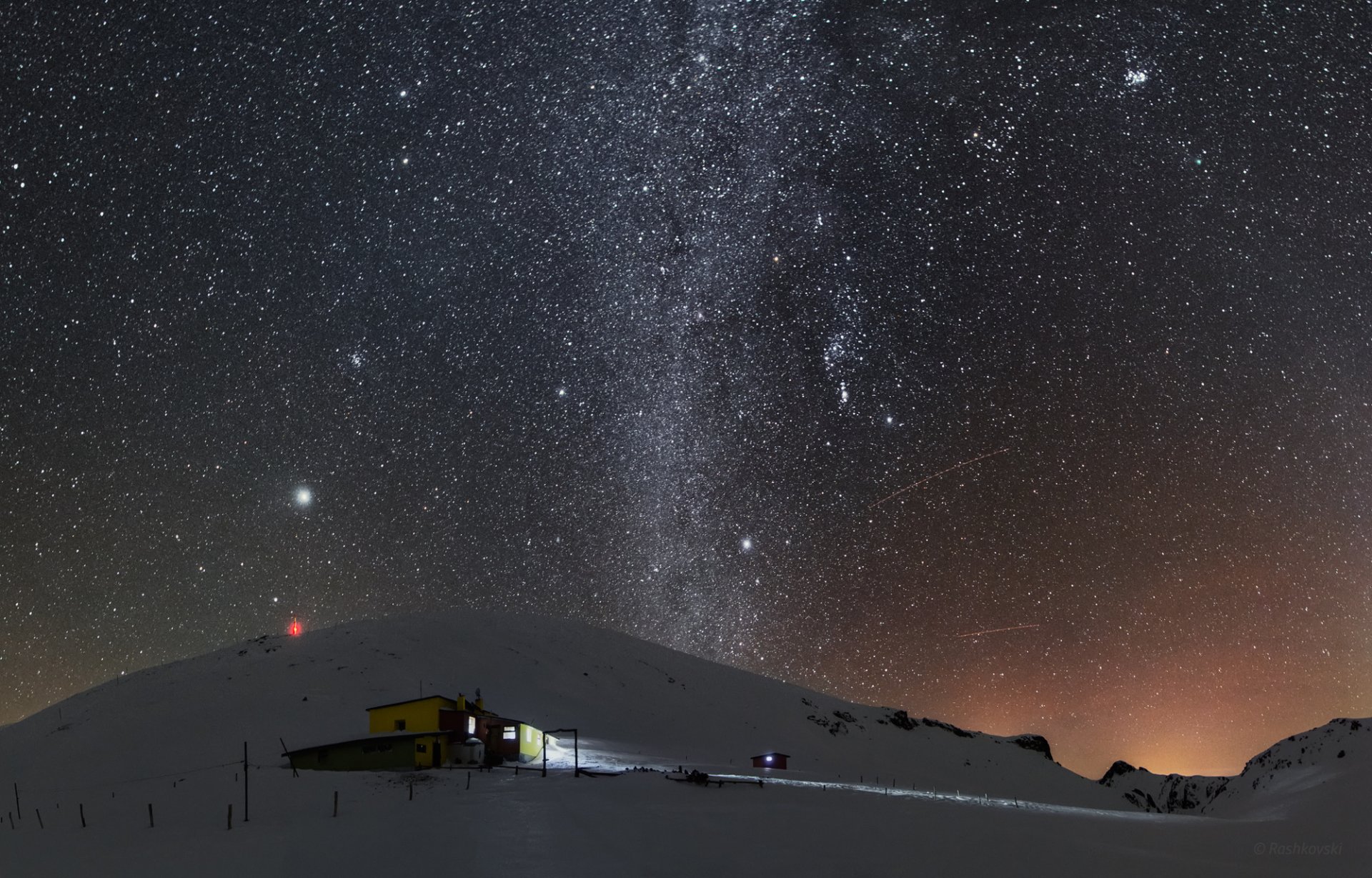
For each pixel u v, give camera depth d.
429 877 32.72
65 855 36.88
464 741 52.12
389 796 43.47
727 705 106.69
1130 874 39.91
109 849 37.28
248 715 71.50
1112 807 106.00
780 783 53.16
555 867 33.62
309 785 45.88
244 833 38.47
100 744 67.12
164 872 33.97
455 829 37.53
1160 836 50.38
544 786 45.44
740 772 63.62
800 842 38.69
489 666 95.81
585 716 88.00
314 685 80.88
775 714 108.56
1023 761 118.88
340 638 99.62
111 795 47.28
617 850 35.72
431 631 106.06
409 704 55.53
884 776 91.31
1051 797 103.38
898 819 44.53
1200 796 112.12
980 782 103.25
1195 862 43.59
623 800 43.16
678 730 91.31
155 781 50.75
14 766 64.50
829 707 120.56
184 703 76.19
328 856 35.00
